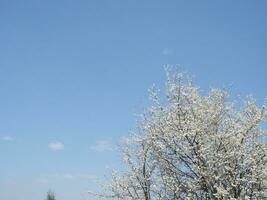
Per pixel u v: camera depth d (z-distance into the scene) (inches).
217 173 791.7
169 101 863.7
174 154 813.9
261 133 846.5
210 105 872.3
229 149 818.8
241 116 882.8
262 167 810.8
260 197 781.9
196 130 790.5
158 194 853.8
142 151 881.5
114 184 917.8
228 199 753.6
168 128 827.4
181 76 874.8
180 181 812.6
